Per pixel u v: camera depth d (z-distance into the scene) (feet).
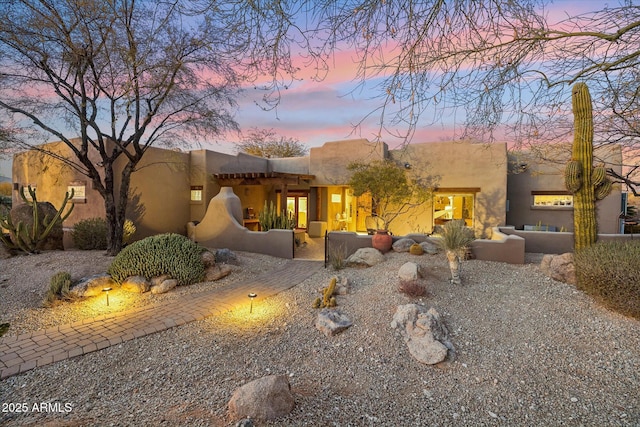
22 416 9.30
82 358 12.77
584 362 11.72
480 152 40.98
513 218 44.37
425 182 43.45
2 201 51.55
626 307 14.07
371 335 14.12
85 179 36.70
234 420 8.79
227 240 36.52
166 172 42.73
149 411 9.47
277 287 22.12
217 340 14.34
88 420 9.00
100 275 20.76
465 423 9.16
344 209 55.83
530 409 9.70
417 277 19.24
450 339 13.48
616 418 9.17
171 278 21.75
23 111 25.70
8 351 13.08
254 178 44.01
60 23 22.90
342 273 24.71
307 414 9.30
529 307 15.94
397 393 10.56
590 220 18.56
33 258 25.64
